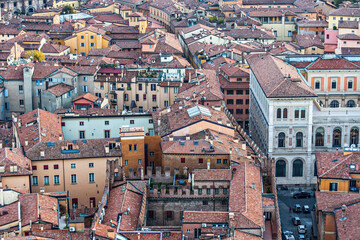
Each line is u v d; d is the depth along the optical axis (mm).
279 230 188375
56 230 182000
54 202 199500
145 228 192250
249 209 188875
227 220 187000
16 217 186125
